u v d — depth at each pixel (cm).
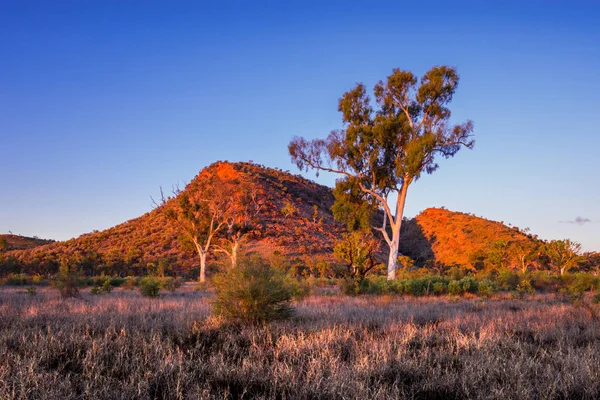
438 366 655
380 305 1734
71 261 6350
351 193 3872
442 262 9081
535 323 1120
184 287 3528
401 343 828
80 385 561
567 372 627
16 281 3978
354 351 777
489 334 898
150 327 1010
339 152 3738
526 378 613
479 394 554
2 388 517
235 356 759
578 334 1004
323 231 8975
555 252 5603
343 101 3853
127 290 2958
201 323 1065
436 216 11625
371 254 2717
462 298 2311
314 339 838
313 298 2045
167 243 8062
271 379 604
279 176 11869
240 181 9931
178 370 625
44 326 1026
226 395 535
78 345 763
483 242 9312
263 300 1079
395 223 3759
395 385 573
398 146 3778
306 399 535
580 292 2566
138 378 581
